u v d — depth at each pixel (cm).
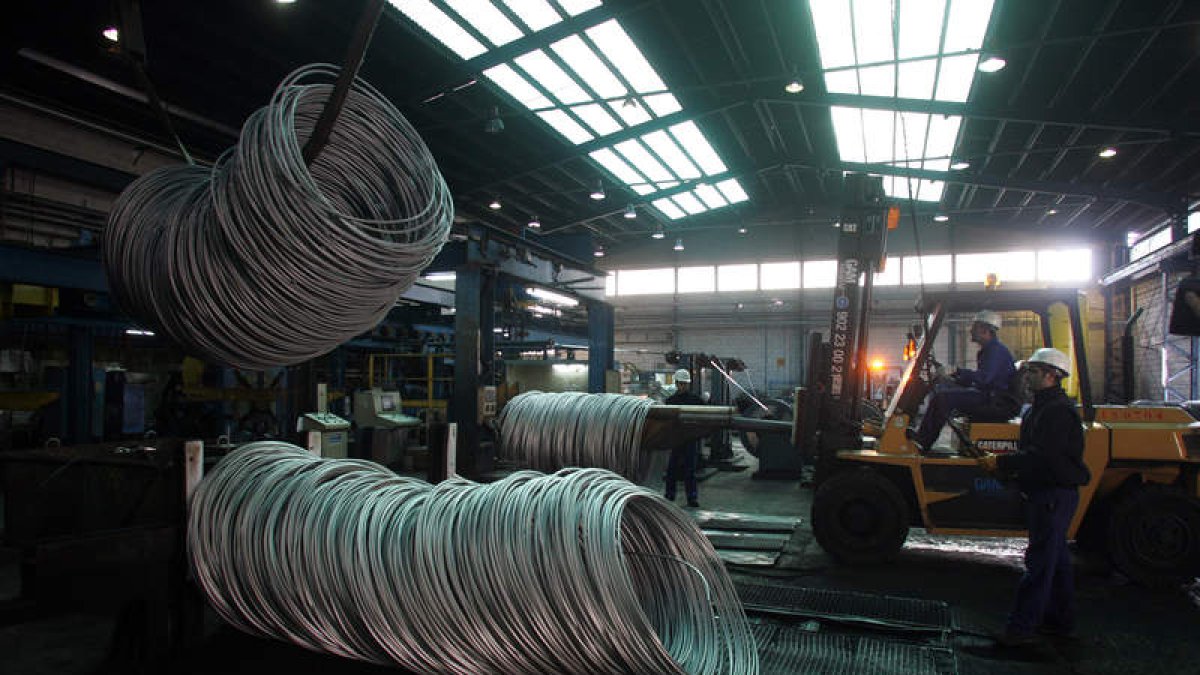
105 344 1373
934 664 324
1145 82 989
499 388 1149
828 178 1673
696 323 2377
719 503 763
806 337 2259
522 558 239
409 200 252
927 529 516
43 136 922
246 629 291
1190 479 480
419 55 920
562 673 240
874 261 573
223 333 223
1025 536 500
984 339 532
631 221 1925
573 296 1151
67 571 247
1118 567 471
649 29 912
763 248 2269
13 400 830
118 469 297
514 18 843
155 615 279
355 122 244
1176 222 1326
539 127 1138
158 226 232
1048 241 1906
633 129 1192
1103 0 808
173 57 867
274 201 204
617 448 384
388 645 255
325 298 219
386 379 1338
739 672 248
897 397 548
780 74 1010
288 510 276
